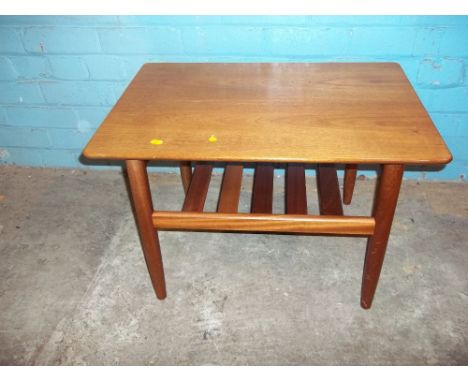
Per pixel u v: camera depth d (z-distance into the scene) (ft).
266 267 4.50
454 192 5.41
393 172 2.87
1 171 6.22
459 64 4.58
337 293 4.17
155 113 3.35
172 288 4.30
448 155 2.70
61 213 5.40
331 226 3.26
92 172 6.18
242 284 4.31
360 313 3.96
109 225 5.18
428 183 5.59
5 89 5.44
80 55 5.03
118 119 3.28
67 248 4.86
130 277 4.46
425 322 3.85
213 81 3.87
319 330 3.82
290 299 4.13
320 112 3.27
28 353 3.75
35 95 5.47
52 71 5.21
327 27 4.51
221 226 3.41
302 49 4.72
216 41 4.76
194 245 4.82
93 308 4.13
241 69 4.09
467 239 4.71
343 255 4.61
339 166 5.66
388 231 3.24
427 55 4.58
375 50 4.63
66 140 5.93
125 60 5.03
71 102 5.50
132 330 3.91
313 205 5.34
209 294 4.22
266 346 3.71
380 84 3.67
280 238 4.86
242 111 3.33
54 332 3.92
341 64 4.09
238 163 4.42
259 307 4.06
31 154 6.15
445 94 4.83
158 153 2.85
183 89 3.74
